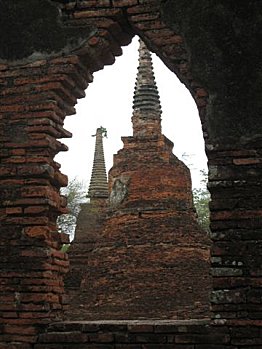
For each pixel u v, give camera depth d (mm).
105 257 17141
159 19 7129
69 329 6547
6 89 7305
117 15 7250
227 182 6488
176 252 16609
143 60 20031
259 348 5992
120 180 18156
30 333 6562
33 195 6918
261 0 6812
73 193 34938
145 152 18234
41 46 7332
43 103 7164
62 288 7219
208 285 16062
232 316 6133
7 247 6859
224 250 6320
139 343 6316
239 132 6602
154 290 16062
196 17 6973
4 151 7117
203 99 6801
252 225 6312
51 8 7402
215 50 6848
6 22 7461
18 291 6707
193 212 17859
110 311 16094
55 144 7281
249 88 6676
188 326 6234
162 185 17641
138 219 17266
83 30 7301
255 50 6734
